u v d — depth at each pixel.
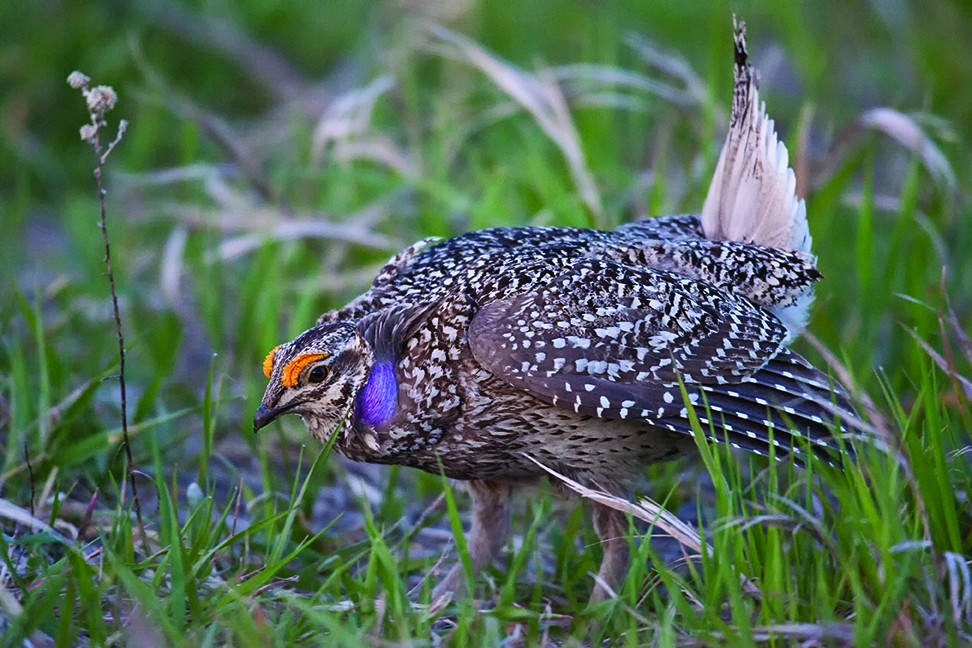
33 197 16.73
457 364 7.95
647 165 13.70
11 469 8.90
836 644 6.43
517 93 11.86
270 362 8.16
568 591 8.02
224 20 18.48
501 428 8.02
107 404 10.34
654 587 7.23
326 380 8.03
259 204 14.38
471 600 6.86
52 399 9.97
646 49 13.57
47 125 17.36
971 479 7.80
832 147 11.87
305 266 12.89
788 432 7.87
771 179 8.72
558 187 11.77
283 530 7.53
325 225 11.90
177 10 18.31
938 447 7.27
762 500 8.62
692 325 7.94
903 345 10.76
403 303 8.34
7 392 10.26
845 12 15.90
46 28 17.62
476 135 15.08
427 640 6.60
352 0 19.45
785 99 15.57
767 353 8.03
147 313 12.60
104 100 7.95
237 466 10.19
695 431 7.36
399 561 8.38
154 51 17.78
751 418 7.79
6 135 16.81
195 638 6.42
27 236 15.69
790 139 12.82
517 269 8.17
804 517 7.16
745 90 8.75
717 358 7.91
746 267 8.44
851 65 16.77
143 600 6.47
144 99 14.92
